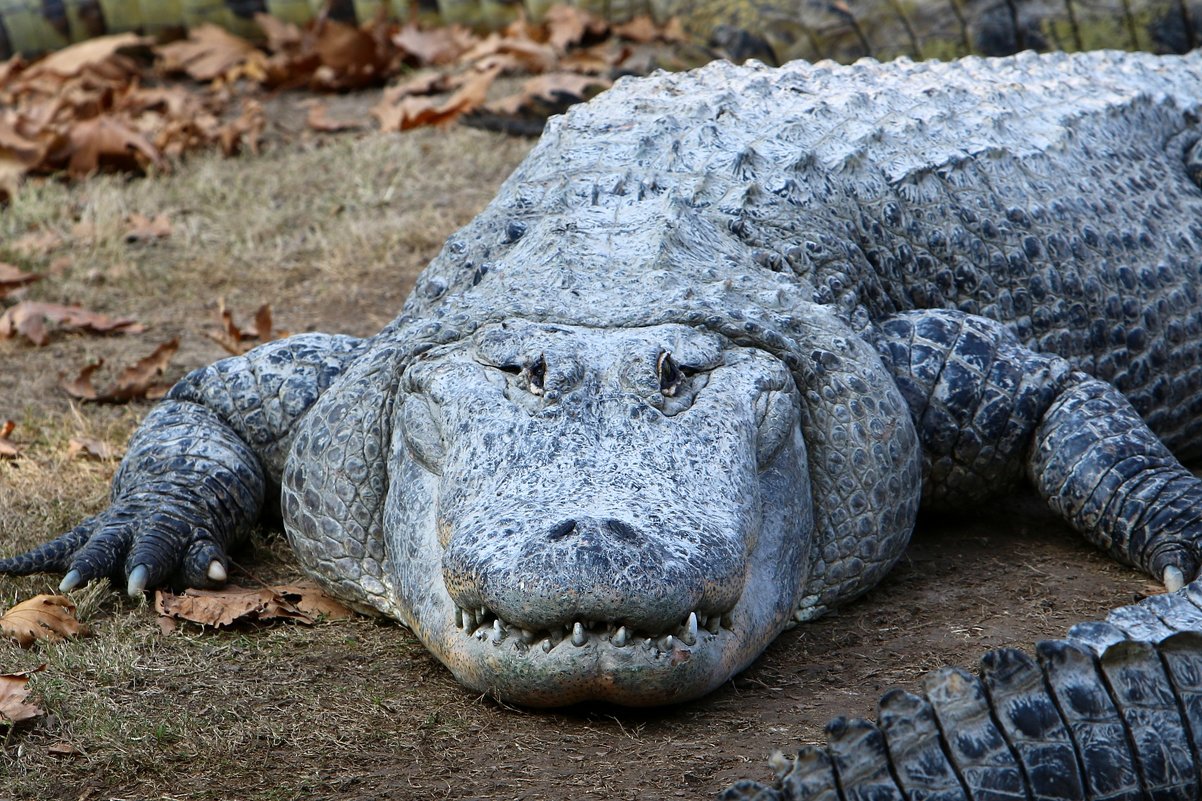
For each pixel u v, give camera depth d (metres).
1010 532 7.80
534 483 5.66
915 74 9.76
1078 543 7.62
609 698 5.54
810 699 5.86
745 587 5.90
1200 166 9.91
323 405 6.86
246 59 17.17
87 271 11.71
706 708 5.80
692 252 6.95
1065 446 7.29
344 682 6.10
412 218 12.48
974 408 7.36
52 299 11.23
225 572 7.01
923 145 8.47
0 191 13.19
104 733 5.54
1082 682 4.28
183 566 7.04
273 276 11.75
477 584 5.32
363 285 11.50
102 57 16.52
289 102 16.17
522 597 5.20
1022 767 4.19
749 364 6.34
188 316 11.11
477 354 6.30
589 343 6.20
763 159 7.82
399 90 15.53
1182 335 8.89
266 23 17.45
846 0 14.67
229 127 14.46
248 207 12.98
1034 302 8.27
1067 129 9.25
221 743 5.52
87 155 13.79
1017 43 14.30
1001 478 7.55
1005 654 4.27
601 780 5.23
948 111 8.96
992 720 4.23
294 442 7.00
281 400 7.67
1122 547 7.14
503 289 6.73
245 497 7.53
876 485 6.67
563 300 6.51
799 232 7.38
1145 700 4.29
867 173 8.02
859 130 8.33
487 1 17.52
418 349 6.59
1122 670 4.32
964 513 7.88
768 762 5.10
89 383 9.66
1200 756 4.26
